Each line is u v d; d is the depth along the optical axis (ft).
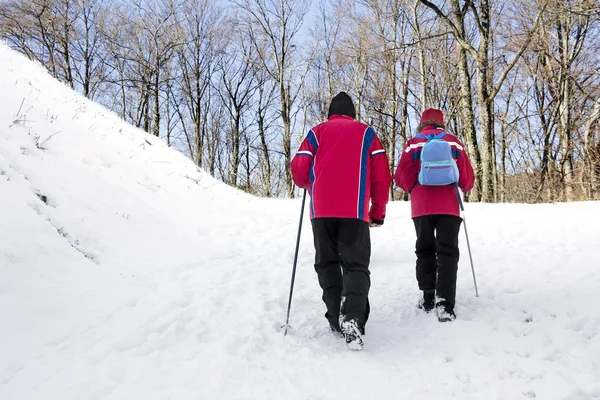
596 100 56.03
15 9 68.13
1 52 24.71
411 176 11.07
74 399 6.64
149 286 11.68
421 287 10.88
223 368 7.76
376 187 9.43
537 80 68.39
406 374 7.71
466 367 7.90
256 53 94.73
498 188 77.51
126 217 15.39
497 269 13.61
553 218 20.31
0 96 17.46
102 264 12.00
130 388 7.05
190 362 8.07
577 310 9.77
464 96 42.24
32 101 19.35
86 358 7.82
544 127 66.28
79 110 23.34
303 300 11.89
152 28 80.94
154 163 23.11
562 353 8.16
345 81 84.53
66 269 10.87
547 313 9.98
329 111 10.42
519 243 16.74
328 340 9.17
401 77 72.49
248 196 27.89
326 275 9.40
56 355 7.88
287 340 9.15
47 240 11.41
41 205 12.64
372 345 8.96
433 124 11.43
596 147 51.57
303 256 16.16
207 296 11.24
